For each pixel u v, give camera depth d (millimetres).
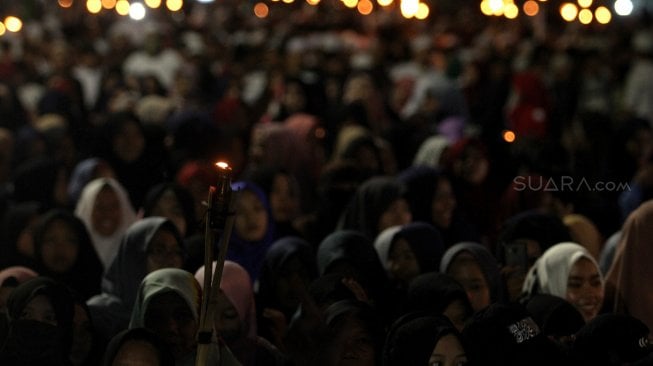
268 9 50875
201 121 23031
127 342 11648
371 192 17703
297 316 12961
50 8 45750
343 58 37156
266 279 15281
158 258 14414
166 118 27781
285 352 13602
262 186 18172
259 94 33750
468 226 18578
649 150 21625
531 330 12031
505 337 11977
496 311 12094
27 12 44156
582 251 14438
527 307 13383
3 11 43812
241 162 23438
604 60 37312
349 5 43625
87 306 13164
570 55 37625
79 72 36250
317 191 22234
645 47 35375
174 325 12445
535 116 30719
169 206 17203
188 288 12586
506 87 32375
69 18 44688
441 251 15828
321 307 13484
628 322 12195
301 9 50656
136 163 21359
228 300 13273
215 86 35906
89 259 15648
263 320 14648
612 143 24812
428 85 31531
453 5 53031
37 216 17234
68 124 26500
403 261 15664
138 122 21406
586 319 14344
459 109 31328
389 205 17594
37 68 35844
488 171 20594
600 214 19094
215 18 47406
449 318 13367
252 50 37844
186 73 32750
